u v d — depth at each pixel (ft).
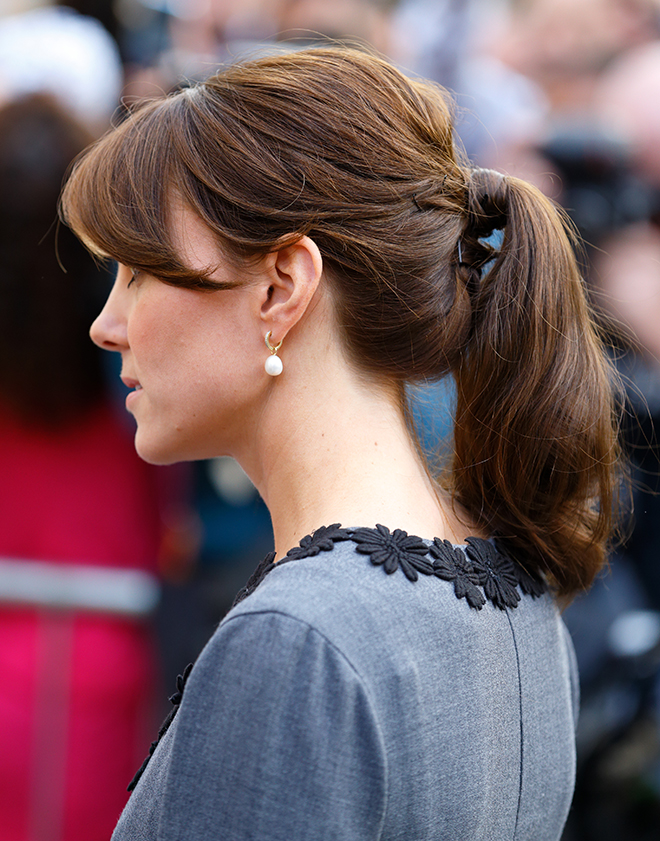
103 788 13.24
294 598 5.44
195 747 5.40
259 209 6.13
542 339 6.57
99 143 6.88
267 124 6.24
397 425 6.45
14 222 12.37
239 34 21.13
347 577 5.62
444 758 5.59
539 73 23.39
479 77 21.03
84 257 12.73
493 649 6.15
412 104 6.59
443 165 6.63
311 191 6.17
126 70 19.89
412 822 5.48
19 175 12.37
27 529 13.01
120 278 7.11
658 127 17.84
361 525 6.03
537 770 6.56
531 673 6.57
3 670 12.83
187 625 13.98
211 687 5.43
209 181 6.18
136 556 13.60
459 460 6.86
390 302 6.31
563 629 7.52
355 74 6.47
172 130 6.41
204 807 5.32
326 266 6.29
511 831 6.33
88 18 19.75
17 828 12.89
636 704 13.42
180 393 6.59
